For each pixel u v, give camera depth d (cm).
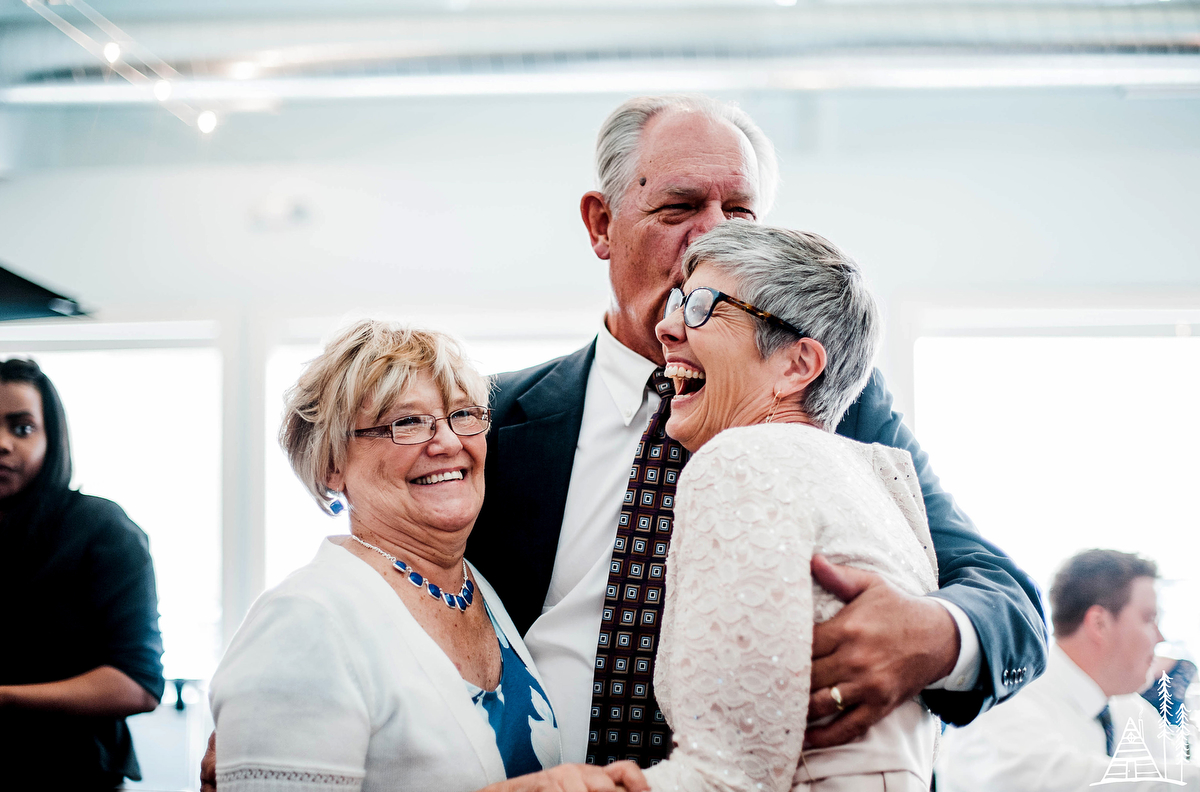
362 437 135
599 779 100
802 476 99
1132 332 429
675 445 145
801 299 113
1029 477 419
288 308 446
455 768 118
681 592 98
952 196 436
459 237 450
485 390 146
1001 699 112
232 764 110
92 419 446
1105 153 434
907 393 422
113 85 337
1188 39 327
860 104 441
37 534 306
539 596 155
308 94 343
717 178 148
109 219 454
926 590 109
